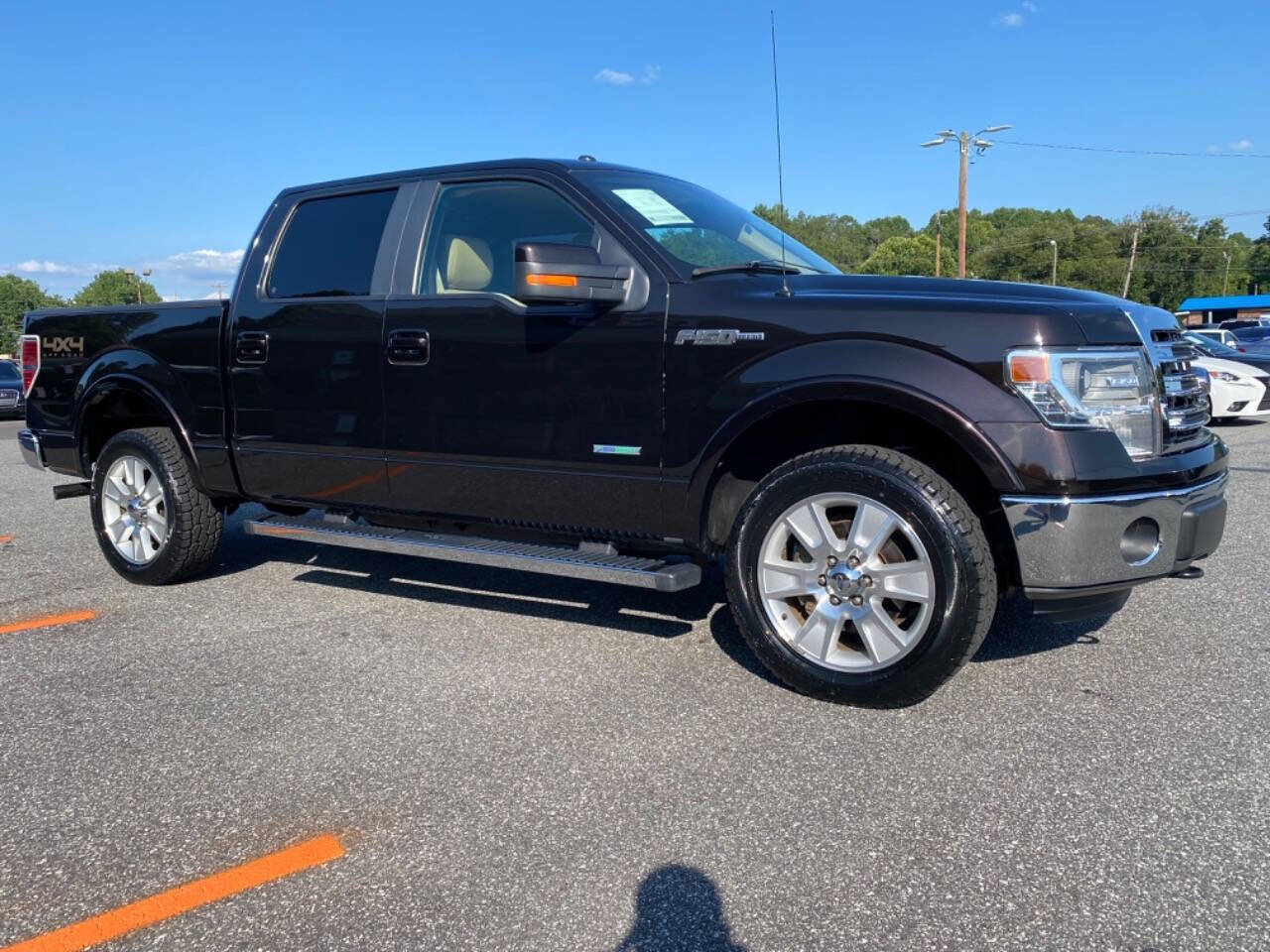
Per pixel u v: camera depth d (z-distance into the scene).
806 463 3.33
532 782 2.86
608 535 3.79
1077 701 3.38
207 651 4.12
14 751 3.16
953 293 3.29
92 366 5.23
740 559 3.47
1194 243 99.38
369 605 4.76
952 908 2.22
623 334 3.61
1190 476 3.21
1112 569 3.06
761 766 2.93
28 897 2.35
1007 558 3.27
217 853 2.53
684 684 3.60
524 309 3.82
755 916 2.21
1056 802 2.69
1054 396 3.01
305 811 2.73
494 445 3.92
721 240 3.99
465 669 3.82
